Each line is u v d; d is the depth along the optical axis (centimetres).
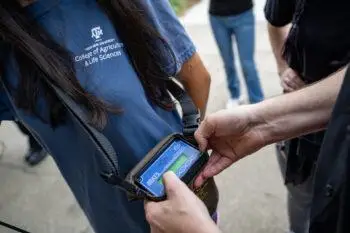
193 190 81
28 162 265
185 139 86
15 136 291
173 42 97
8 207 237
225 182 237
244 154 93
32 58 72
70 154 87
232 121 87
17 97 78
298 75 124
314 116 88
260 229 206
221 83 340
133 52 86
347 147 57
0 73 77
